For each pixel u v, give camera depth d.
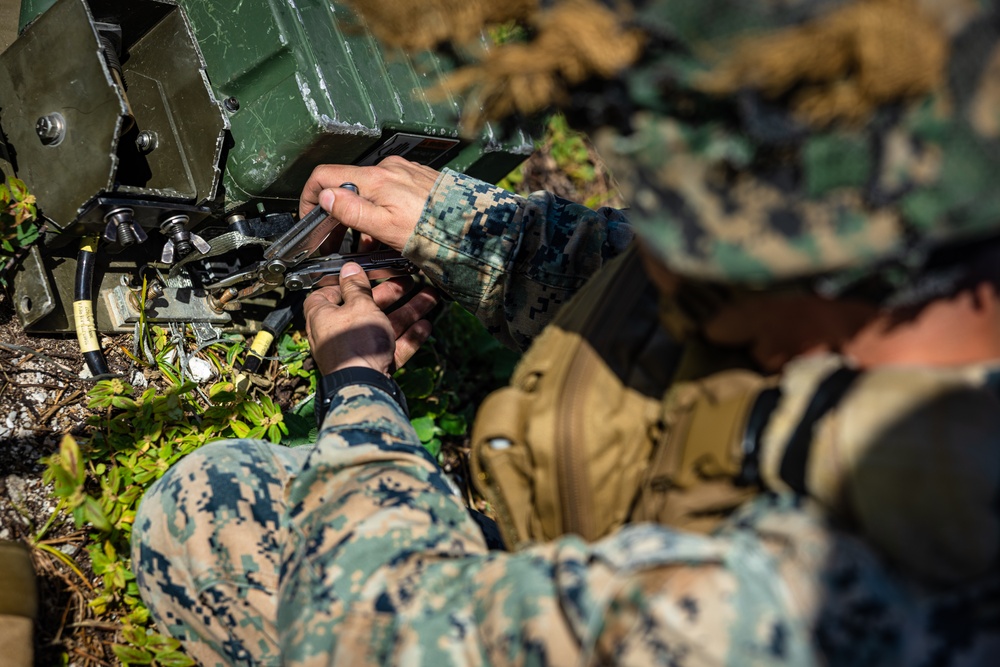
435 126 1.67
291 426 1.67
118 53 1.52
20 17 1.54
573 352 1.04
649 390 1.01
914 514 0.69
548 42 0.71
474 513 1.41
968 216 0.67
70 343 1.55
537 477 1.01
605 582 0.77
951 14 0.62
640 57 0.70
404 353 1.55
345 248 1.61
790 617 0.70
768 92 0.65
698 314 0.89
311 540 1.02
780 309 0.81
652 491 0.93
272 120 1.49
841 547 0.71
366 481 1.07
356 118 1.53
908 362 0.78
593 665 0.76
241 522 1.20
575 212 1.47
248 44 1.48
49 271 1.53
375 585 0.96
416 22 0.80
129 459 1.47
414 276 1.82
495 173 1.98
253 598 1.17
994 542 0.69
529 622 0.79
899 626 0.69
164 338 1.62
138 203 1.45
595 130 0.79
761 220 0.70
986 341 0.78
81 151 1.42
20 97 1.49
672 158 0.72
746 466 0.81
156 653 1.32
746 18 0.65
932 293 0.75
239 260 1.71
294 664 0.96
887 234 0.68
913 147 0.65
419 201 1.44
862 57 0.61
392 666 0.87
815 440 0.74
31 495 1.41
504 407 1.05
